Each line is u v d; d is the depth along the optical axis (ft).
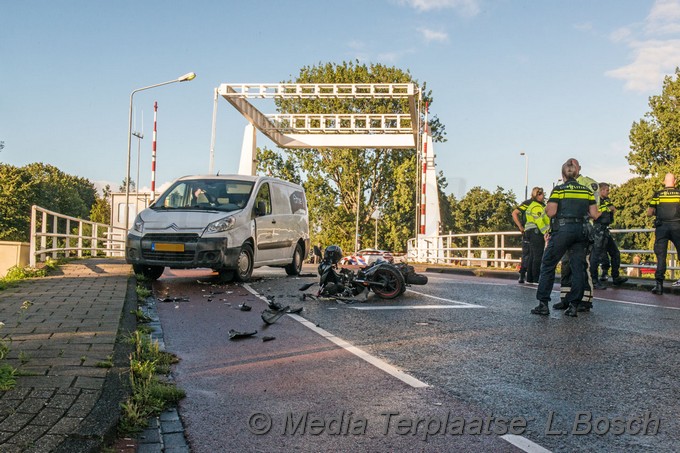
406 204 163.53
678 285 38.68
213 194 40.86
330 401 13.98
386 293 32.53
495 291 37.50
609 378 15.98
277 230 43.68
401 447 11.28
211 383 15.43
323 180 176.86
